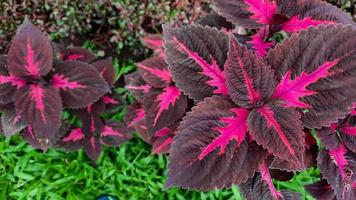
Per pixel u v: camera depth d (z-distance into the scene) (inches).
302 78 16.6
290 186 27.7
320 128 17.4
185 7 31.7
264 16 19.6
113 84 28.9
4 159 28.6
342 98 16.3
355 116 18.1
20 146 29.0
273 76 16.4
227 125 16.3
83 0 31.1
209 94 16.9
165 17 31.4
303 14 19.9
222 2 19.8
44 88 25.2
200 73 16.8
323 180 20.2
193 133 15.9
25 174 28.2
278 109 16.6
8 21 31.1
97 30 33.3
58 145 27.6
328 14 19.7
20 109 24.6
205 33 16.7
